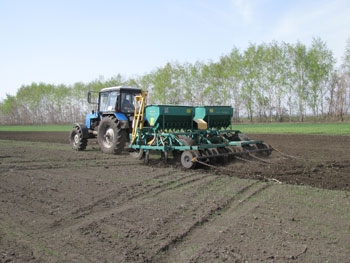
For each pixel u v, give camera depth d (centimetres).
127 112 1346
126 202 642
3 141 2217
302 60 4156
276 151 1197
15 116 7950
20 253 434
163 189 732
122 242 462
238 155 1072
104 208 609
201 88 4903
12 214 586
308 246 433
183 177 852
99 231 501
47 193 714
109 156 1286
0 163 1114
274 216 541
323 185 740
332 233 470
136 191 718
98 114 1437
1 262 408
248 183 765
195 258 411
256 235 470
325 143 1700
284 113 4444
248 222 518
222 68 4741
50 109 7488
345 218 524
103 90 1423
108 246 452
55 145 1859
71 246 454
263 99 4462
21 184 798
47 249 445
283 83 4331
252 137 2114
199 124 1145
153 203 627
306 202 609
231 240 457
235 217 543
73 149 1548
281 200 626
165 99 5003
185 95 4962
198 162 962
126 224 525
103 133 1374
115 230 503
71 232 502
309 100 4259
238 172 895
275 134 2325
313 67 4097
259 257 407
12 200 669
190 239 468
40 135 2912
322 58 4106
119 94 1330
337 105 4109
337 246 432
